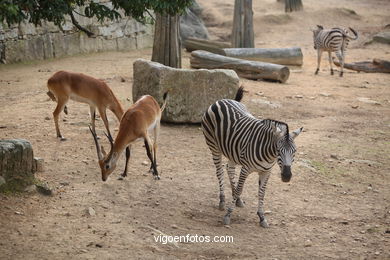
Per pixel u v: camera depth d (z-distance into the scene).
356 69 19.78
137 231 7.00
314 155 10.55
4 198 7.50
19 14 7.75
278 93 15.61
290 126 12.53
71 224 7.02
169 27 16.27
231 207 7.53
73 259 6.07
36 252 6.17
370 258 6.59
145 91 11.95
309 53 23.77
